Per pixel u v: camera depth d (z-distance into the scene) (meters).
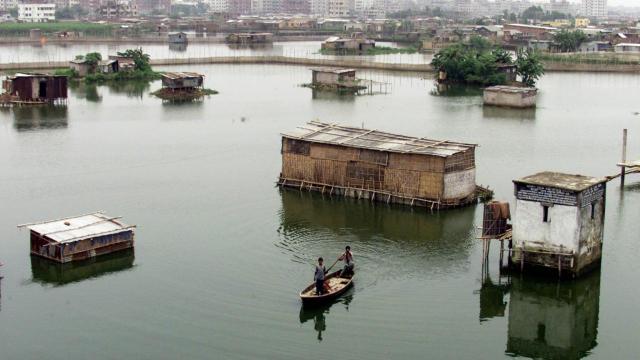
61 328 45.66
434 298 49.84
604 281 52.41
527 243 51.81
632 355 43.62
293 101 135.00
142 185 76.06
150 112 121.94
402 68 185.00
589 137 102.00
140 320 46.59
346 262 51.72
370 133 74.75
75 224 58.00
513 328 46.28
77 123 111.00
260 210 67.62
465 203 68.62
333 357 42.41
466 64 160.00
